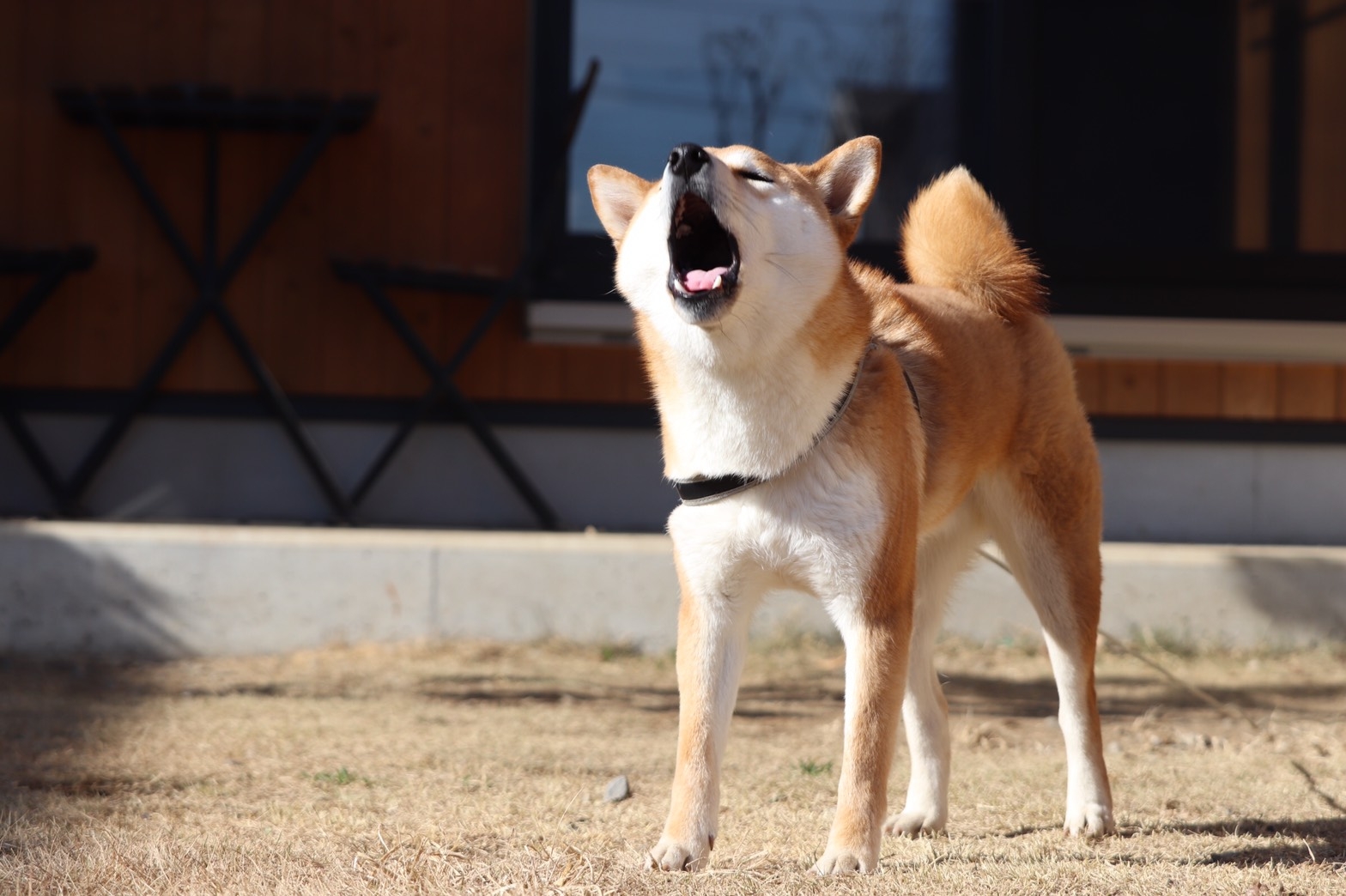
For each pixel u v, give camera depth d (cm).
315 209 805
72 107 768
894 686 298
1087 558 373
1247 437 815
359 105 764
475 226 810
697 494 300
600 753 454
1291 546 798
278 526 763
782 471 295
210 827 331
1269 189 809
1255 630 698
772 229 289
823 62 829
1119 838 337
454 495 807
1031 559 375
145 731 480
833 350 295
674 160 280
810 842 331
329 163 805
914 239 416
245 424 801
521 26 812
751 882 272
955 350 365
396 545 693
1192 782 410
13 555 678
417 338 788
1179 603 700
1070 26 799
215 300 781
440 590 694
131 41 798
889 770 300
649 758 446
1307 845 318
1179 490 814
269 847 299
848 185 332
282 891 260
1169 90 805
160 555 684
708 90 825
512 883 266
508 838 323
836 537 295
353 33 805
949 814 376
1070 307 797
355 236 805
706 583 304
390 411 804
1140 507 814
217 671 637
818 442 295
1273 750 468
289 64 803
